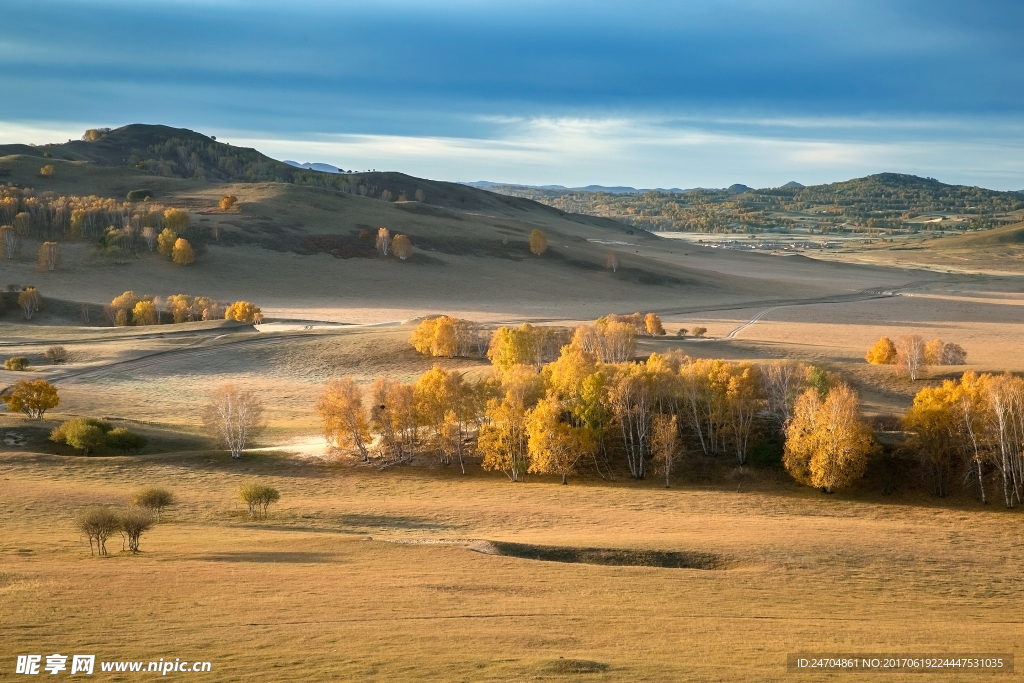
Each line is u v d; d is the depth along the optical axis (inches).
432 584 1551.4
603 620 1349.7
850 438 2994.6
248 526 2288.4
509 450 3171.8
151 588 1454.2
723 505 2736.2
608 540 2066.9
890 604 1598.2
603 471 3294.8
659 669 1070.4
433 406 3388.3
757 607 1505.9
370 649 1136.8
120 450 3363.7
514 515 2474.2
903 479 3144.7
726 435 3489.2
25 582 1477.6
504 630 1256.8
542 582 1621.6
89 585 1462.8
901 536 2249.0
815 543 2068.2
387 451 3464.6
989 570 1914.4
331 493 2859.3
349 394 3415.4
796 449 3115.2
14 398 3671.3
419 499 2763.3
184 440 3597.4
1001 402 3024.1
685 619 1384.1
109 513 1812.3
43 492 2506.2
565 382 3604.8
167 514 2418.8
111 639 1162.6
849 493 3058.6
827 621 1422.2
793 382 3725.4
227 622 1256.8
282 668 1051.3
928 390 3235.7
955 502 2992.1
